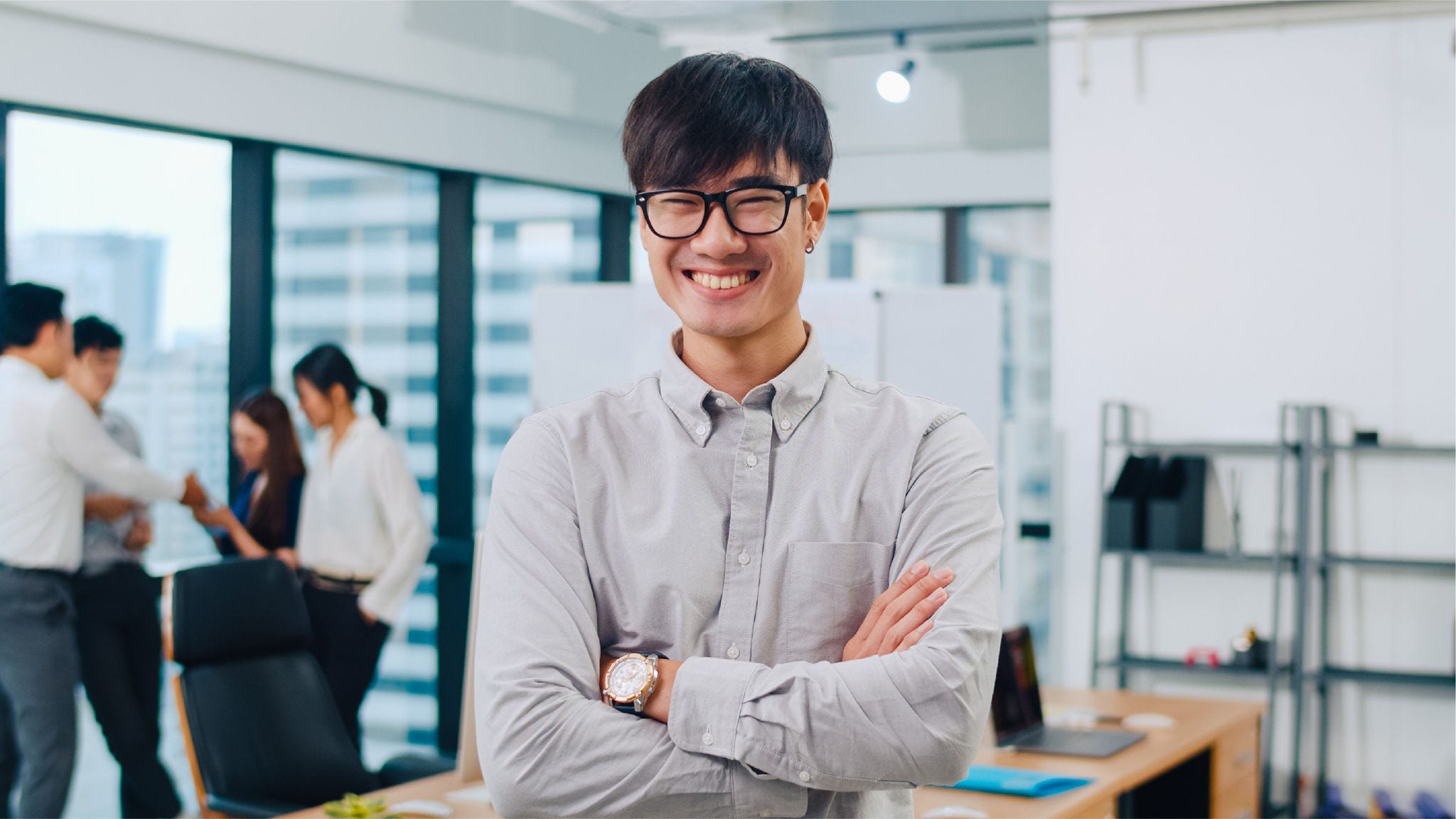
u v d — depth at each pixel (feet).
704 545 3.99
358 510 14.90
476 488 17.98
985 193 19.34
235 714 9.31
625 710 3.88
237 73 14.74
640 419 4.19
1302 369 15.17
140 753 13.21
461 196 17.43
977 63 19.27
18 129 13.10
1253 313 15.37
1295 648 14.15
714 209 3.80
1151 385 15.80
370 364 16.80
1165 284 15.75
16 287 12.34
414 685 17.46
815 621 3.95
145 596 13.37
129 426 13.75
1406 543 14.76
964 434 4.17
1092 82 16.03
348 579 14.88
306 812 8.20
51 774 12.21
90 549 12.91
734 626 3.95
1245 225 15.40
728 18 15.56
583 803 3.82
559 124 18.25
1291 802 14.08
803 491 4.03
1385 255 14.84
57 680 12.30
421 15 16.35
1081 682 16.02
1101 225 16.03
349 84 15.84
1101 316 16.02
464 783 8.79
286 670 9.78
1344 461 14.97
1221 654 15.43
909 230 20.04
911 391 15.96
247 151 15.21
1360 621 14.93
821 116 3.98
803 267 3.97
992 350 15.80
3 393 12.21
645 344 16.55
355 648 14.85
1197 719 11.18
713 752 3.72
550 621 3.98
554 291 16.93
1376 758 14.79
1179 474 15.42
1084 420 16.08
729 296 3.87
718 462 4.05
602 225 19.24
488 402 18.02
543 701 3.87
